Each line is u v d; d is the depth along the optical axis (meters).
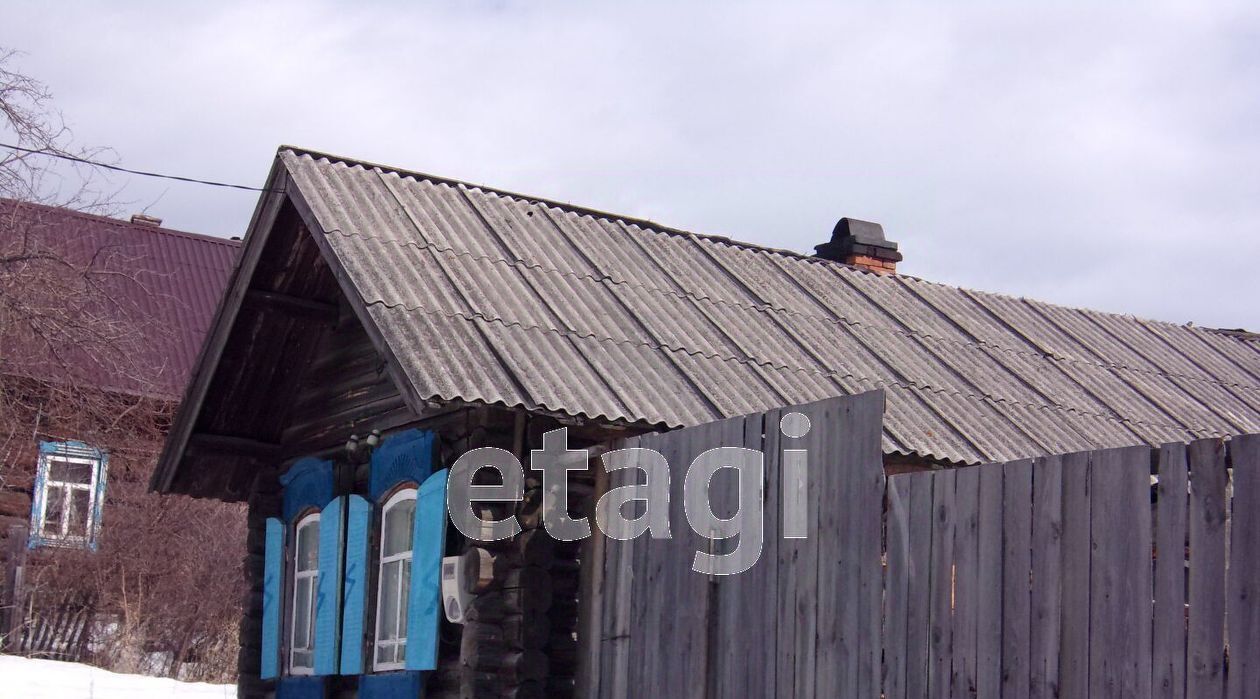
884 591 6.35
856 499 6.56
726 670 7.18
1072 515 5.56
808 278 12.34
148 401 19.39
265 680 11.86
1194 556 5.09
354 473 10.69
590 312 9.84
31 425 17.39
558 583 8.48
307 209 9.95
